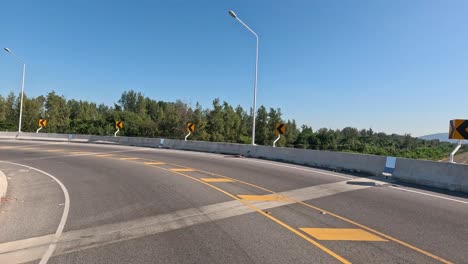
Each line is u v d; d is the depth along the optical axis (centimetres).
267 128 8150
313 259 515
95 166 1705
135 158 2128
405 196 1064
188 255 529
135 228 678
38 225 707
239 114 8350
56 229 677
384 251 557
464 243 606
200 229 666
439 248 578
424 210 866
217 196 984
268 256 525
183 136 6203
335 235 636
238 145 2736
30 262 509
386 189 1193
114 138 4047
